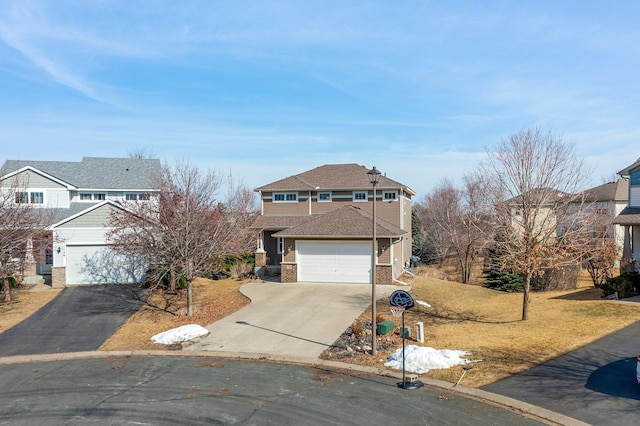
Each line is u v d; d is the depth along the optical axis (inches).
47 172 1359.5
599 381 450.9
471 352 562.6
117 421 396.5
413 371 511.5
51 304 889.5
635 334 599.2
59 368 551.8
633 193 1012.5
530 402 412.2
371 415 397.4
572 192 733.9
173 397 450.0
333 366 541.6
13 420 401.4
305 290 984.3
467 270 1435.8
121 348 633.6
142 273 1088.2
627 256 1087.0
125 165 1465.3
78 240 1074.1
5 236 872.3
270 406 422.6
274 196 1391.5
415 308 836.6
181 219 797.9
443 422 379.6
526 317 724.7
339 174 1421.0
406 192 1427.2
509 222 725.9
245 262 1238.3
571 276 1109.7
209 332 691.4
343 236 1051.9
